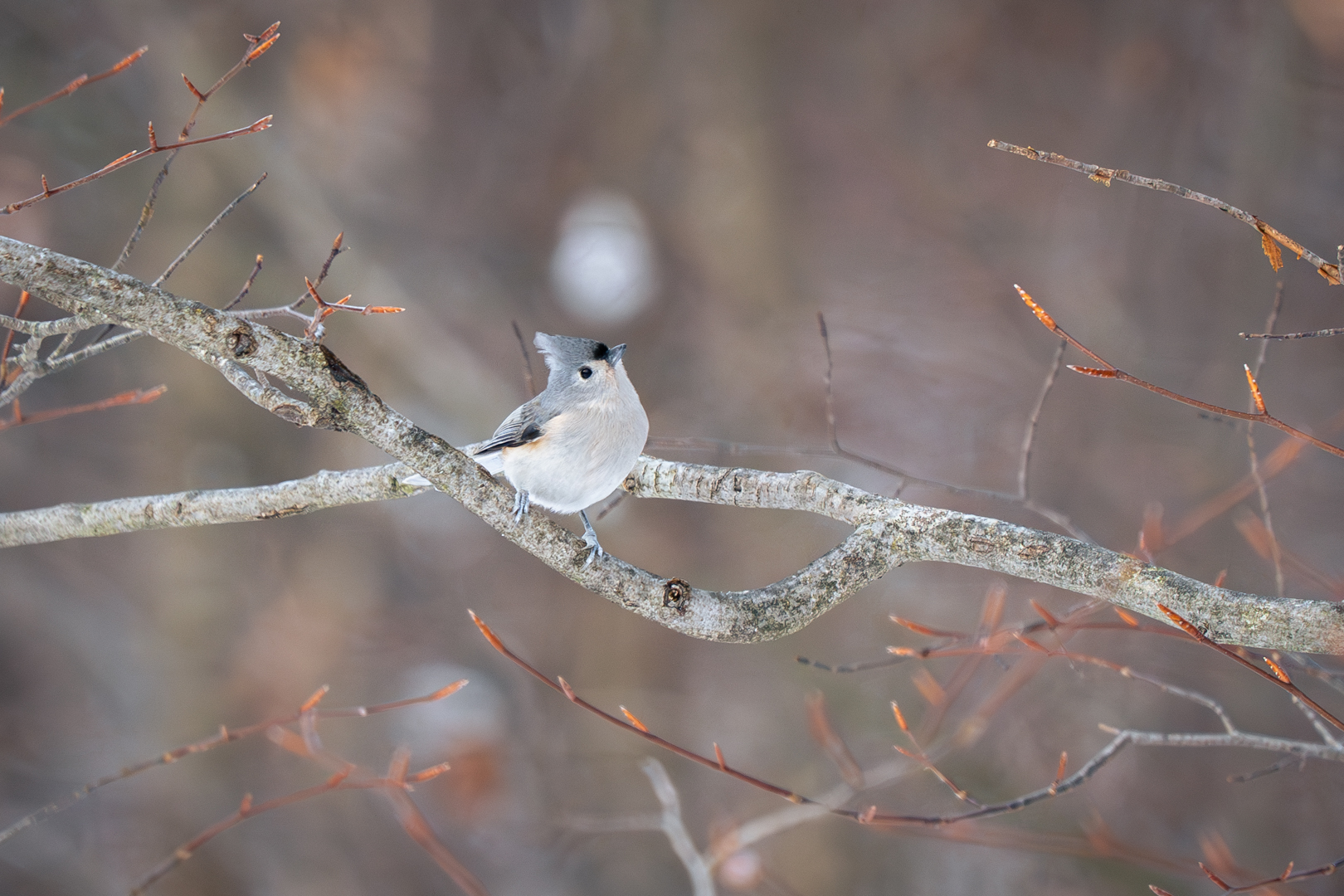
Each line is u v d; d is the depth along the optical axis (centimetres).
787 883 1134
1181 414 1225
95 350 498
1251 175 1291
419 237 1666
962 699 1123
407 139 1695
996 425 1381
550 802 1383
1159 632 498
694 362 1538
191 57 1402
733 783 1298
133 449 1441
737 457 1405
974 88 1562
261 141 1440
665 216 1588
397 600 1587
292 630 1420
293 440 1433
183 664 1320
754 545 1398
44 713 1518
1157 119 1441
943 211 1552
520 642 1537
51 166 1398
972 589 1257
